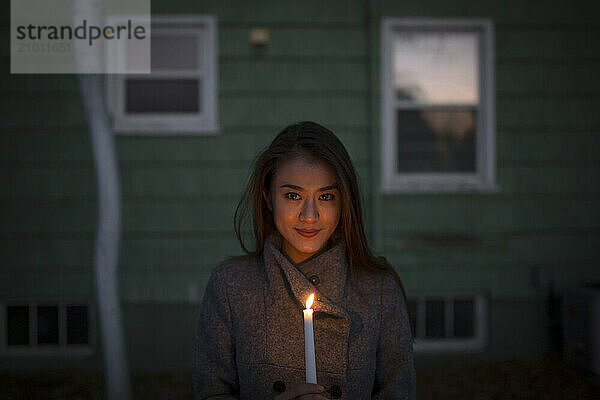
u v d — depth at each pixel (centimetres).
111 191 318
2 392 433
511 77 516
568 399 416
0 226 497
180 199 505
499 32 514
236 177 506
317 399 105
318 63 505
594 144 521
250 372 131
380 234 506
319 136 130
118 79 507
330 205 130
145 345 501
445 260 512
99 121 316
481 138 522
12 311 510
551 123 520
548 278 513
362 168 508
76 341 511
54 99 495
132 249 503
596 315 452
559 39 517
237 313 135
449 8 509
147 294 503
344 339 128
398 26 511
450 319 522
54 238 499
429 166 526
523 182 519
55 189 498
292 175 126
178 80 513
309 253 140
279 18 504
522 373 471
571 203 520
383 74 506
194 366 140
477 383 451
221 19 502
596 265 520
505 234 516
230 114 506
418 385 448
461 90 522
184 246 505
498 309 516
